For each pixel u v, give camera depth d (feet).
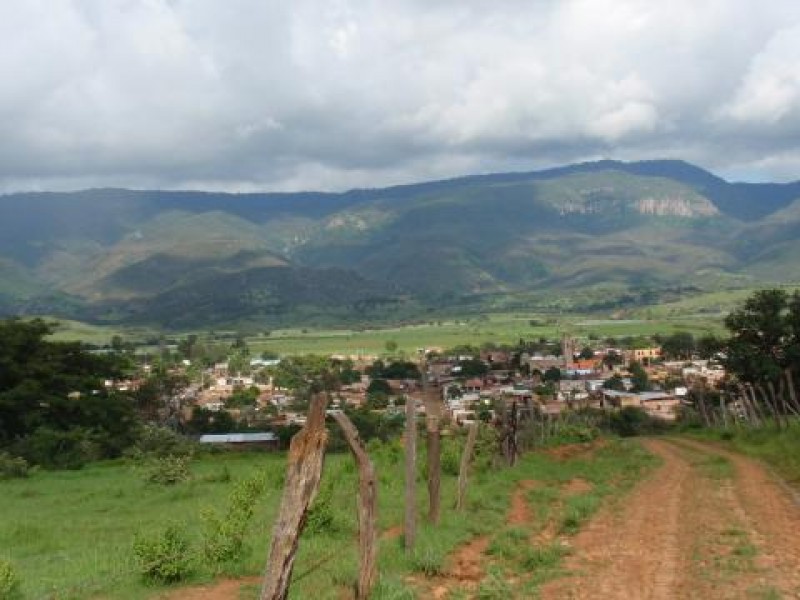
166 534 46.09
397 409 353.10
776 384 191.83
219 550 46.96
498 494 75.77
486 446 114.11
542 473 97.30
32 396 179.93
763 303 193.67
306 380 508.53
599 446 144.36
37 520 79.46
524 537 55.06
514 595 40.50
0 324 190.90
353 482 86.48
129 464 154.92
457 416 285.64
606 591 41.06
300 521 26.32
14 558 56.13
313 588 39.91
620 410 304.09
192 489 98.99
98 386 201.87
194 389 464.24
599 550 52.01
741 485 84.64
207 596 40.60
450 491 77.36
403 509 65.92
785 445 123.24
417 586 42.22
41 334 195.83
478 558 49.37
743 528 57.11
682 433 219.00
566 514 65.00
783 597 38.40
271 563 26.07
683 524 60.85
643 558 48.96
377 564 44.16
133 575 44.47
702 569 44.80
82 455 163.32
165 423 289.33
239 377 540.11
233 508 51.52
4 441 177.78
